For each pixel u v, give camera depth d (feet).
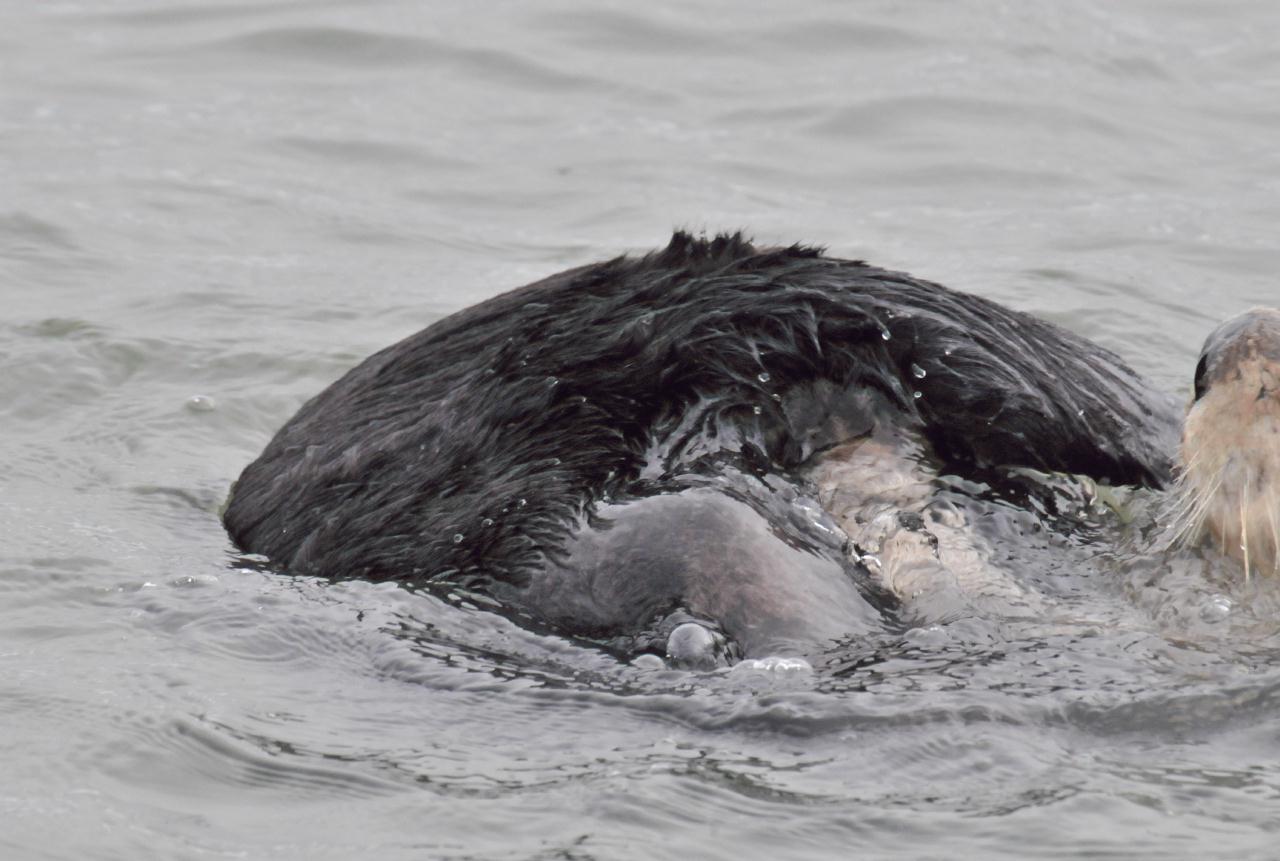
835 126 79.10
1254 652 32.01
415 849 27.55
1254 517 33.65
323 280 64.64
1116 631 32.94
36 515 43.62
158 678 33.58
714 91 82.99
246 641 34.96
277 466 41.68
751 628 31.86
